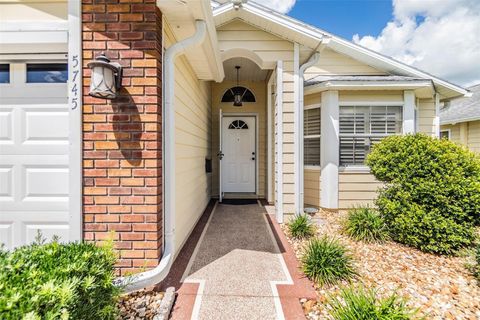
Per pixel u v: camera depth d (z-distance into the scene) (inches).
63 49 93.3
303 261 106.2
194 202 165.0
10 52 92.9
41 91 95.0
